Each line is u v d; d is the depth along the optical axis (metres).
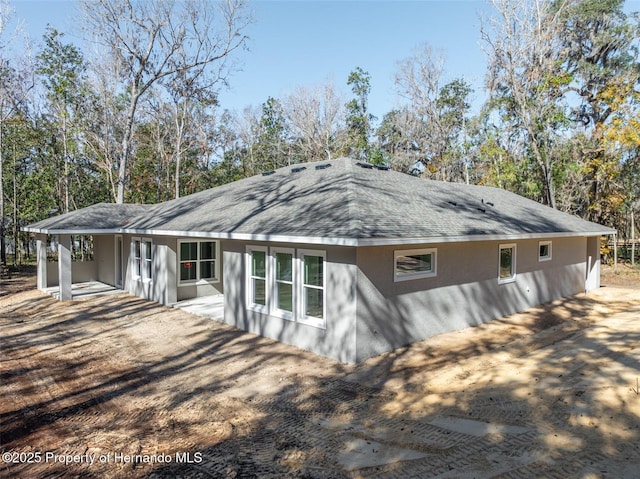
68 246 14.00
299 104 37.41
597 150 22.05
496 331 9.83
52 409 5.78
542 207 16.69
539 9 22.72
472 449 4.36
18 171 27.36
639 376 5.89
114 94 26.91
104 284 17.36
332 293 7.90
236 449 4.64
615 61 24.73
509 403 5.45
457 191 14.20
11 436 4.99
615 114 21.89
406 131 35.56
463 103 33.91
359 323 7.59
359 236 6.88
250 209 10.92
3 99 23.33
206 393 6.33
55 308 12.85
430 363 7.56
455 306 9.84
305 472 4.12
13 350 8.58
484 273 10.75
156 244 13.52
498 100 26.03
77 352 8.44
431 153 34.91
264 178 14.73
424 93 34.75
